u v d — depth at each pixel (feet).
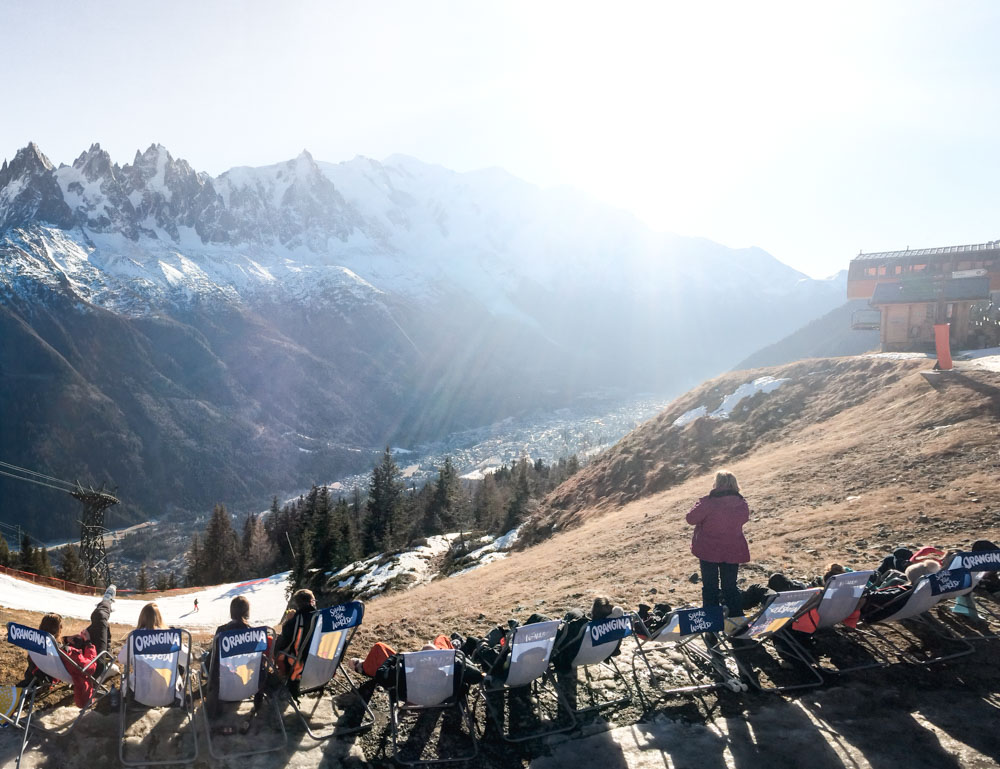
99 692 25.54
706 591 31.42
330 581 245.45
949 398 79.61
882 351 135.13
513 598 50.75
